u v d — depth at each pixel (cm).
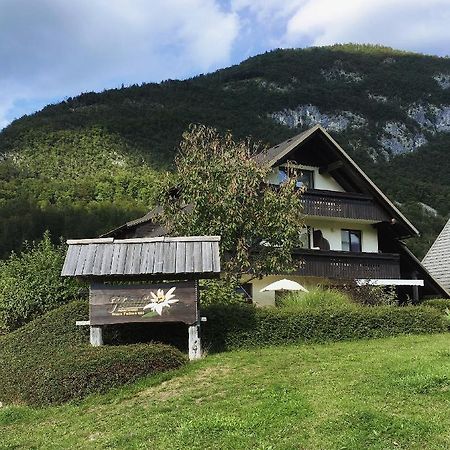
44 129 7488
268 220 1941
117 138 7381
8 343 1510
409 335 1820
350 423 910
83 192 6119
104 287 1427
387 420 909
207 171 1958
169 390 1199
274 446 856
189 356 1405
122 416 1075
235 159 2002
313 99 11719
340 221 2950
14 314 1927
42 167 6788
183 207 2017
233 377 1234
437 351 1396
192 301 1423
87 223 5109
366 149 10288
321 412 967
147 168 6788
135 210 5653
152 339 1488
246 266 1914
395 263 2880
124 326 1496
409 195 6650
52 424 1095
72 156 7031
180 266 1405
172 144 7406
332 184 2970
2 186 6112
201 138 2077
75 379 1227
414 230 2938
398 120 11606
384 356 1368
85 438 992
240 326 1567
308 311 1680
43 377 1249
